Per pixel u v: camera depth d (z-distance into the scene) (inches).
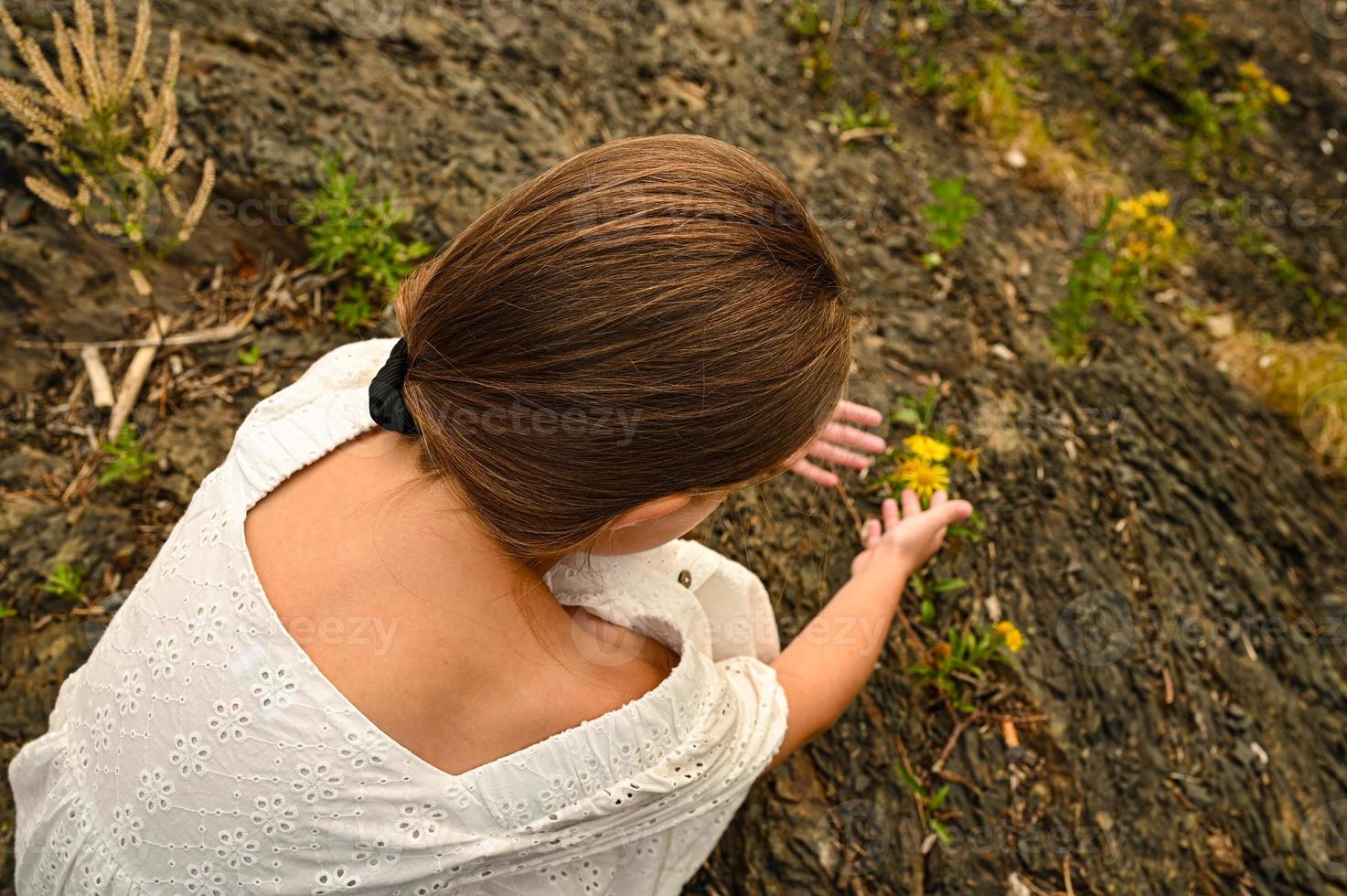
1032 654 79.3
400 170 88.9
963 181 94.0
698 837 52.0
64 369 80.1
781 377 33.0
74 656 69.0
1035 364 97.6
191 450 77.4
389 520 36.9
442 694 36.2
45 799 41.8
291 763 35.4
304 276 85.6
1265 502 100.0
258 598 36.4
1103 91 141.9
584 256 31.3
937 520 65.5
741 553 75.4
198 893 37.3
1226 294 128.6
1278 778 79.8
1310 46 165.8
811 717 55.1
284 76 89.9
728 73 111.0
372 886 37.2
